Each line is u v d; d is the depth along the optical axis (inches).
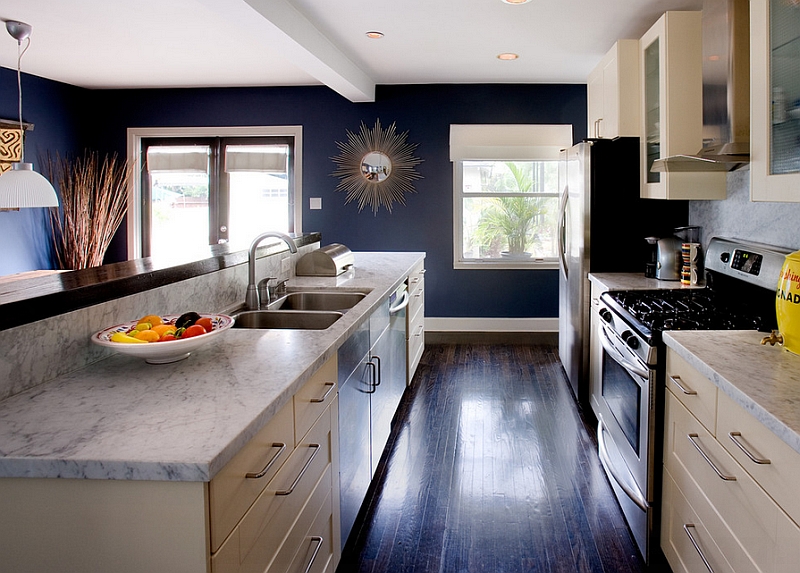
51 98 225.6
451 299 243.9
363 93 214.5
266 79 226.7
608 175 147.3
